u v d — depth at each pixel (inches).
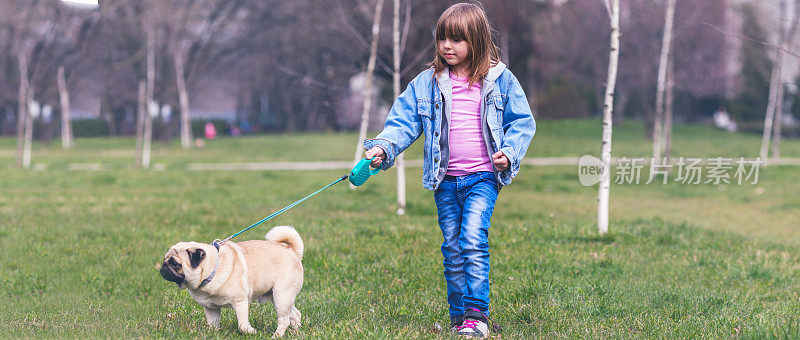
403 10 714.8
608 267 300.0
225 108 2947.8
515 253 323.3
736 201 681.0
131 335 172.7
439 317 200.2
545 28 1800.0
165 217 467.5
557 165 1052.5
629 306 219.6
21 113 1081.4
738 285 279.4
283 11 1744.6
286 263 176.9
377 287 250.2
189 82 1866.4
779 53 1067.9
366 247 332.8
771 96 1048.2
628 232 396.8
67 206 538.0
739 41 1685.5
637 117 2288.4
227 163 1134.4
